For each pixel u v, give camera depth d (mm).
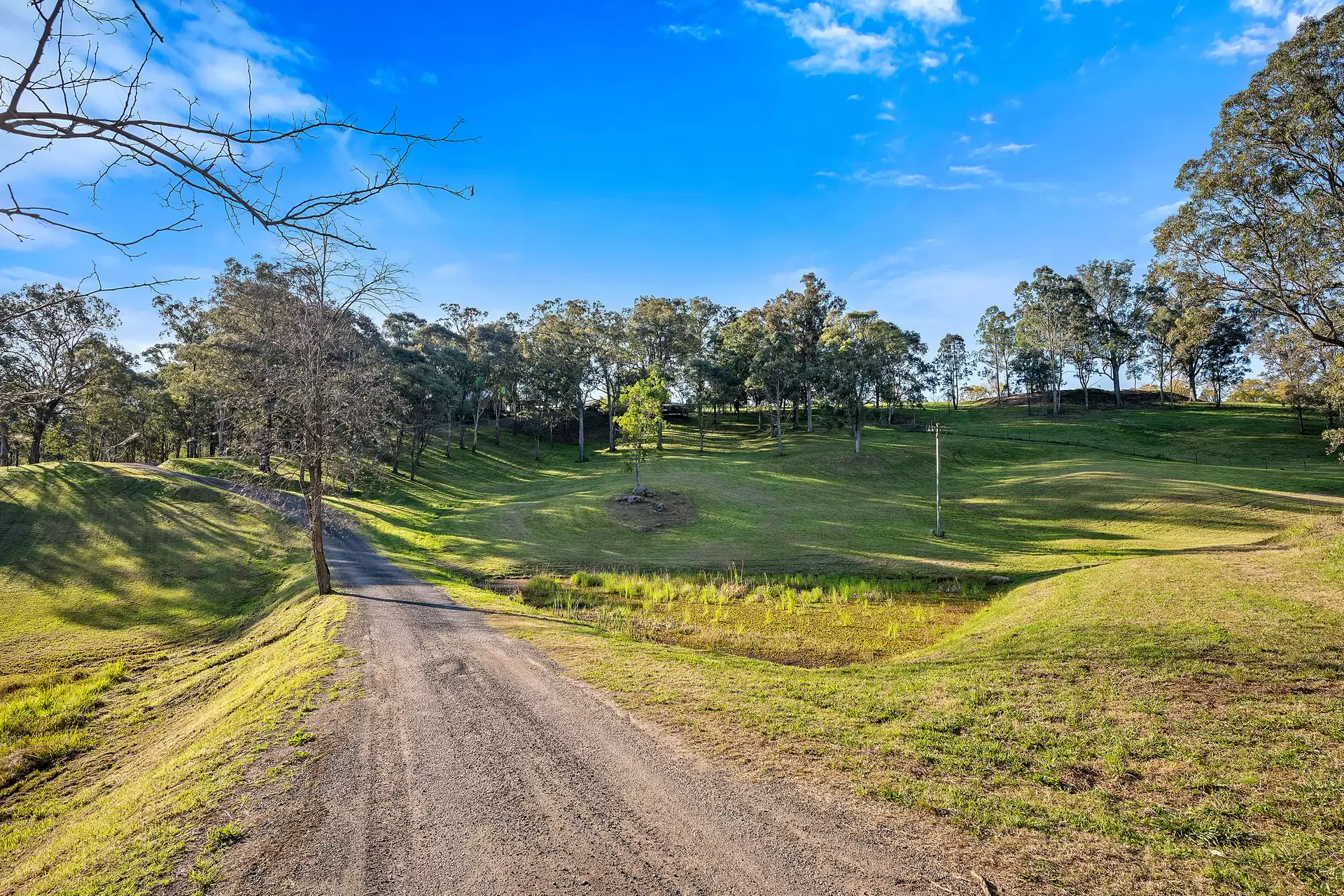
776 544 33531
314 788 6520
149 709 13320
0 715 12750
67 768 10320
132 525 32531
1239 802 5379
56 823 8125
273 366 20500
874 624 17688
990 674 9492
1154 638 10523
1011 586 22484
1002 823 5188
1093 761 6312
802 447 66875
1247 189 20359
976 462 59250
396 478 54000
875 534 35000
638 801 5855
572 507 42031
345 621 15680
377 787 6465
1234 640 9945
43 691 15234
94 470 38844
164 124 2689
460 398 68188
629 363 79438
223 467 44406
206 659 17312
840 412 66062
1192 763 6133
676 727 7645
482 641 13125
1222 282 21859
